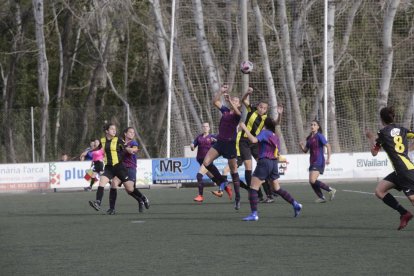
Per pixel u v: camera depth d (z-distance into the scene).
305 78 72.62
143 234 25.31
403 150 24.58
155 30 79.12
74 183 57.25
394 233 24.20
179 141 68.50
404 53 73.62
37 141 70.25
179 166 57.72
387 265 18.14
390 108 24.98
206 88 70.62
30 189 56.88
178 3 71.69
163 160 57.72
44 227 28.48
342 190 48.69
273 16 73.44
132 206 38.78
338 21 74.00
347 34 72.38
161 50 77.50
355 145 69.31
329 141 67.56
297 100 70.31
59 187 57.00
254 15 71.50
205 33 73.50
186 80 71.12
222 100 68.94
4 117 69.31
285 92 70.81
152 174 57.59
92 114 71.69
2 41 97.00
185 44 71.75
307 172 59.09
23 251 21.84
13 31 96.06
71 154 71.06
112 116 72.31
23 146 69.69
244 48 61.75
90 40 91.12
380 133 24.80
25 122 69.94
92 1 88.75
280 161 58.62
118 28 89.56
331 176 59.28
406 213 24.73
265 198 40.75
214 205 38.09
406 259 18.95
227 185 39.28
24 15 94.25
